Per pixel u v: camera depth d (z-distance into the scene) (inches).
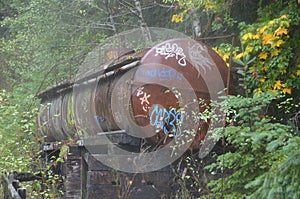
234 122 328.8
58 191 338.0
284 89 363.6
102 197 316.2
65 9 624.1
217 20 459.2
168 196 321.7
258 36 367.9
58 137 434.6
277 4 402.0
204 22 527.8
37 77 585.0
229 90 340.5
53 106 438.0
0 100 365.4
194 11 492.1
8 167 335.0
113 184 319.6
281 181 191.0
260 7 411.5
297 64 383.6
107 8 584.7
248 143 267.4
